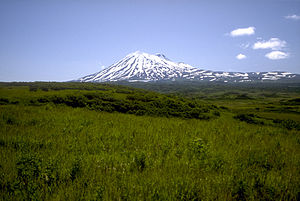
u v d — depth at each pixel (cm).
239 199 454
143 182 484
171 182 486
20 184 441
